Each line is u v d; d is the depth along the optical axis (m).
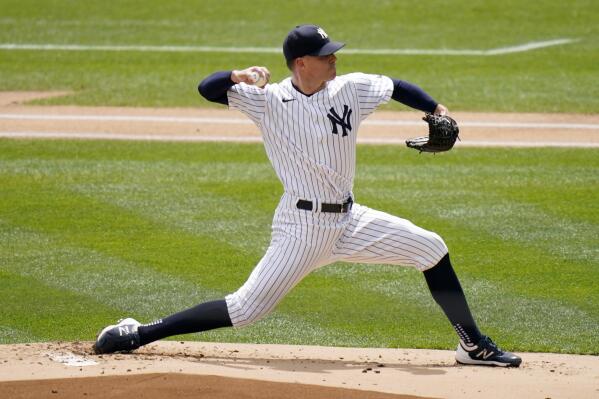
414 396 17.11
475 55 67.25
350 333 24.30
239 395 16.81
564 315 25.50
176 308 25.84
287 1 85.12
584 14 80.19
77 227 33.00
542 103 54.41
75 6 84.19
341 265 29.86
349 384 17.78
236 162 42.25
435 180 39.22
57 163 41.66
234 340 23.86
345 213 19.44
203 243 31.38
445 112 19.72
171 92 57.28
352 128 19.09
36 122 49.72
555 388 18.03
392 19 78.94
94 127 48.84
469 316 20.08
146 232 32.50
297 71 18.91
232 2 85.25
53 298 26.52
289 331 24.48
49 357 19.53
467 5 83.31
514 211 34.94
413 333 24.34
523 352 22.47
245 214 34.56
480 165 41.72
